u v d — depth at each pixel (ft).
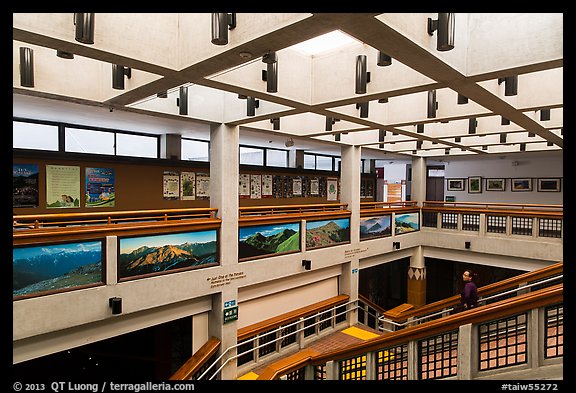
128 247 22.18
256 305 31.24
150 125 31.40
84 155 27.61
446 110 23.20
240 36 12.12
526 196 49.83
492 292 24.71
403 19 11.13
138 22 13.38
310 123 30.55
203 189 35.76
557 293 9.55
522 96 19.62
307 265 32.89
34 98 22.82
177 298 24.36
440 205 57.31
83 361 32.22
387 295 57.82
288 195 45.27
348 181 38.88
